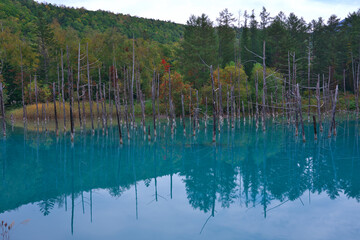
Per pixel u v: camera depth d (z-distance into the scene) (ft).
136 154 77.51
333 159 66.44
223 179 53.72
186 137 106.32
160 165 65.67
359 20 249.96
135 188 48.67
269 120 162.91
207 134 113.50
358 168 58.23
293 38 244.01
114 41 270.67
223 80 181.98
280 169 59.31
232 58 236.02
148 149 84.12
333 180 50.39
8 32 286.66
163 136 109.50
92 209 38.29
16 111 166.20
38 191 47.09
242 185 49.57
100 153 78.59
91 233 30.35
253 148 82.74
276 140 94.99
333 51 246.68
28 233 30.42
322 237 28.63
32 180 53.83
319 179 51.29
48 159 71.15
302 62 235.81
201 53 205.26
